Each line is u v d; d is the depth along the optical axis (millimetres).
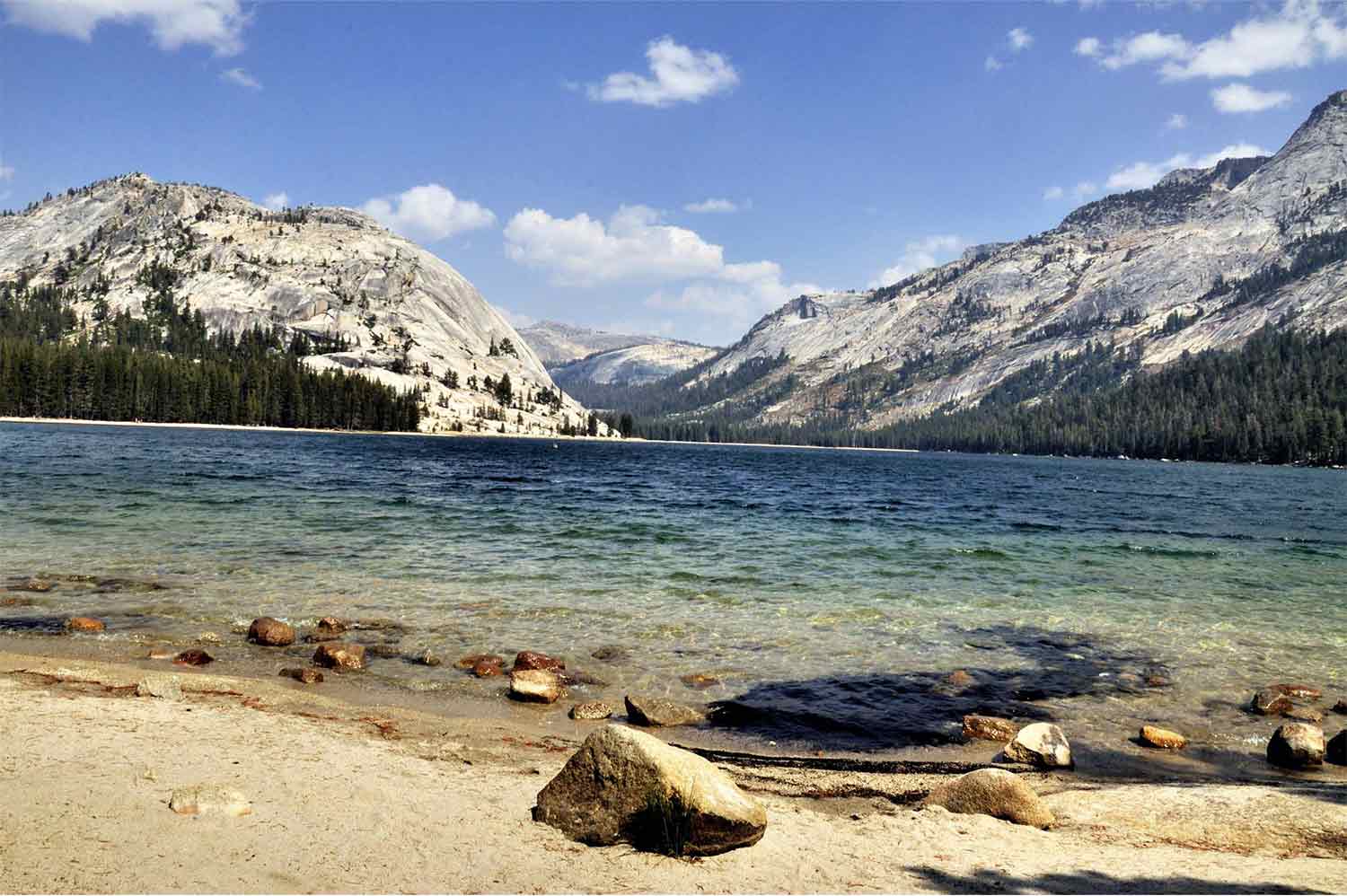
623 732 8570
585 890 6969
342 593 21266
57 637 16438
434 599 21047
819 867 7879
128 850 6805
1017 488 87938
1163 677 16766
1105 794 10781
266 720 11844
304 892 6402
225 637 16922
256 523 32594
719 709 14141
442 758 10750
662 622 19672
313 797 8617
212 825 7516
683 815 7922
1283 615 22516
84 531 28812
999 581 26734
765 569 27281
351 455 98000
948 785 10359
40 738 9867
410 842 7660
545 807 8445
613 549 30453
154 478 50625
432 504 44281
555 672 15711
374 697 13859
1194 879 7871
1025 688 15891
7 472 49500
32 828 7078
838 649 18000
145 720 11195
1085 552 34500
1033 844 8867
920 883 7586
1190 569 30297
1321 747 12383
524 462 104688
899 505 57812
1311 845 9070
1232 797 10648
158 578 21938
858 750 12531
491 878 7043
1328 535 44438
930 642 18875
